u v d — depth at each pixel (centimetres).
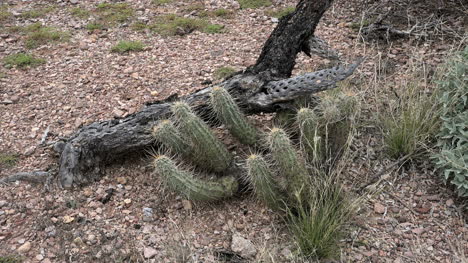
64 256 302
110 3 628
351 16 562
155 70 484
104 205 337
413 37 505
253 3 609
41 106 437
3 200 340
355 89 418
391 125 371
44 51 525
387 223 323
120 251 304
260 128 383
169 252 302
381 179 351
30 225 322
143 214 330
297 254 294
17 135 402
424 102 372
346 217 304
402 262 300
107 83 466
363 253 303
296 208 305
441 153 340
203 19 578
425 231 320
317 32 532
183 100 358
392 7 562
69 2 636
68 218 326
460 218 329
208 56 503
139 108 427
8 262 297
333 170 317
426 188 349
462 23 519
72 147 350
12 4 634
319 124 322
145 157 371
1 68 496
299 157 315
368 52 473
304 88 332
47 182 348
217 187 321
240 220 324
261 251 286
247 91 352
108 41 541
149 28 563
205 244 309
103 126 358
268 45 366
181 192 310
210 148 318
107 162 363
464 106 362
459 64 371
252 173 296
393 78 442
